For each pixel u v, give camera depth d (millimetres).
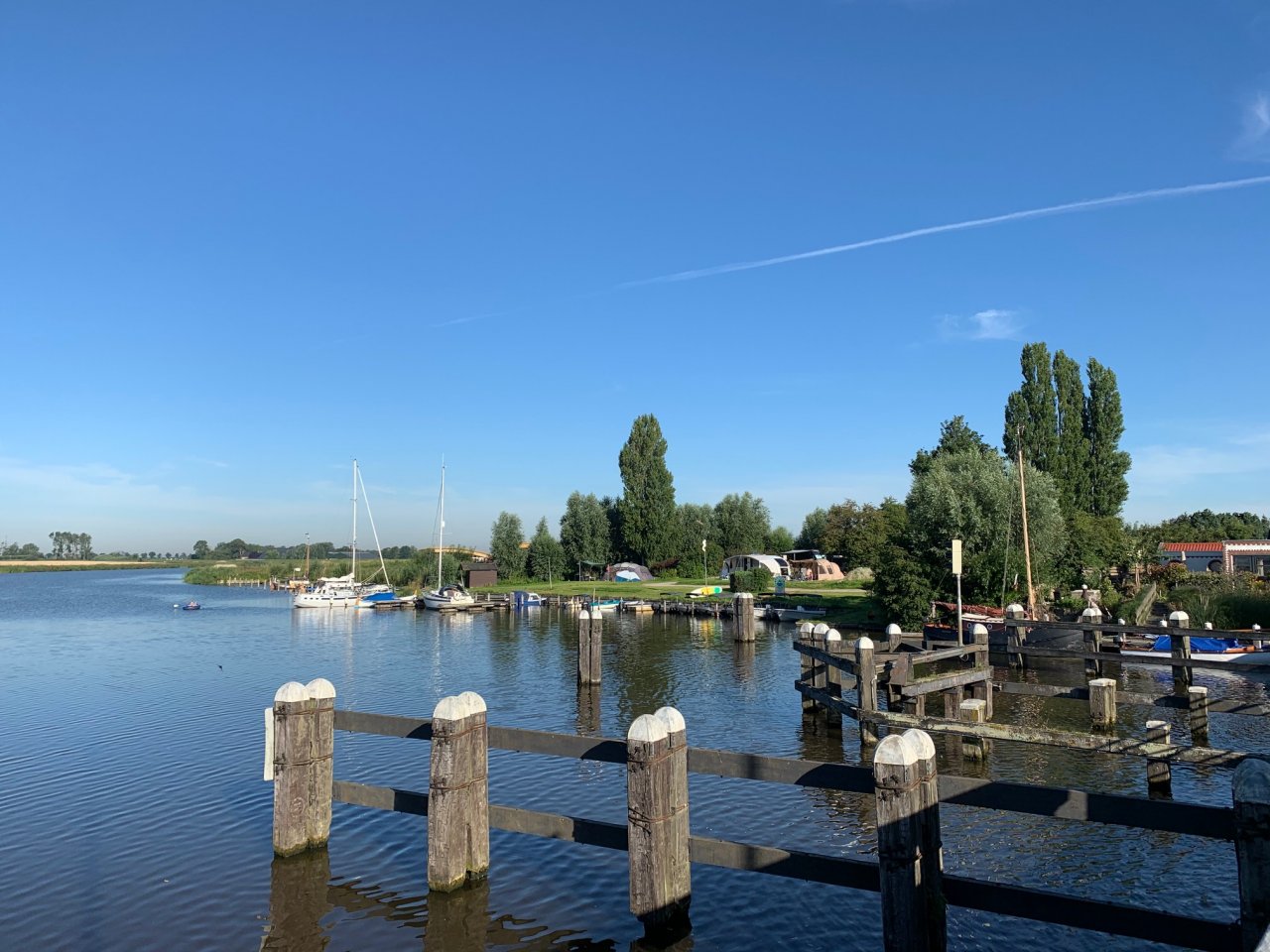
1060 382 59250
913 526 44406
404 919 10758
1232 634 21000
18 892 11867
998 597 39938
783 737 21422
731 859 9383
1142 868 11938
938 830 7941
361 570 107562
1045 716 21797
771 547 105562
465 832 11008
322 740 12523
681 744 9758
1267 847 6293
